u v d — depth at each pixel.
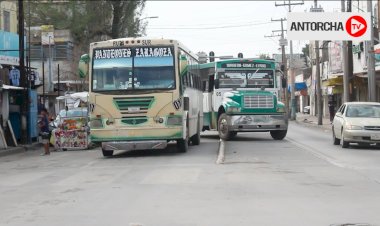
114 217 9.64
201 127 27.50
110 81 19.86
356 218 9.34
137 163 18.16
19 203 11.23
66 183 13.95
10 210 10.52
